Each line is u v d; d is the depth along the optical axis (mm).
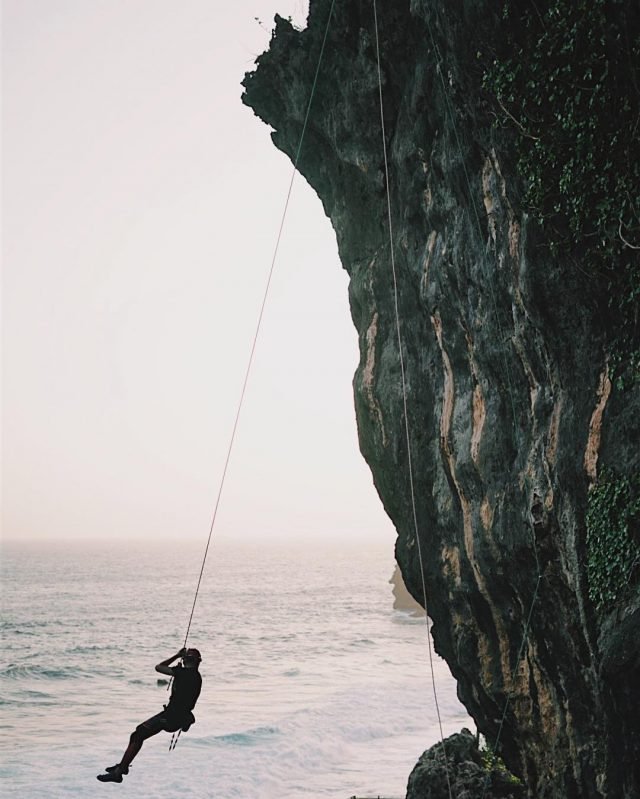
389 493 21438
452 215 16859
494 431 16312
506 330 15453
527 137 13383
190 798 31500
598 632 13117
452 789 22016
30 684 60344
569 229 13094
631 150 11711
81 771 35156
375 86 18734
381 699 50719
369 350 21375
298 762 36938
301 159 23406
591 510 13023
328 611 123125
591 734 14547
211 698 54375
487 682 17797
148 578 188875
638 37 11070
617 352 12812
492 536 16422
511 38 13156
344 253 23062
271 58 21797
